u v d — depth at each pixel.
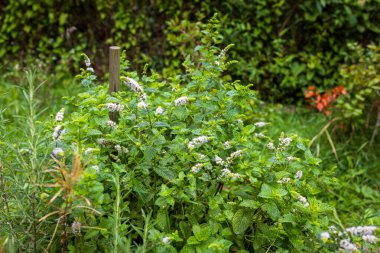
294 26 6.09
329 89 6.09
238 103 3.28
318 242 3.01
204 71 3.52
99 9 6.21
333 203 4.67
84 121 2.86
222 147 3.09
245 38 6.00
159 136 2.92
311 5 5.92
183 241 2.92
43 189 2.81
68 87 6.05
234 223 2.86
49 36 6.55
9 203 3.06
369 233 2.71
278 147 3.12
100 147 3.07
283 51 6.13
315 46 6.15
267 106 5.82
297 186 3.03
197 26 5.61
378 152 5.32
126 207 2.88
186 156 2.94
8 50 6.64
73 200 2.55
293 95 6.28
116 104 3.12
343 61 6.13
